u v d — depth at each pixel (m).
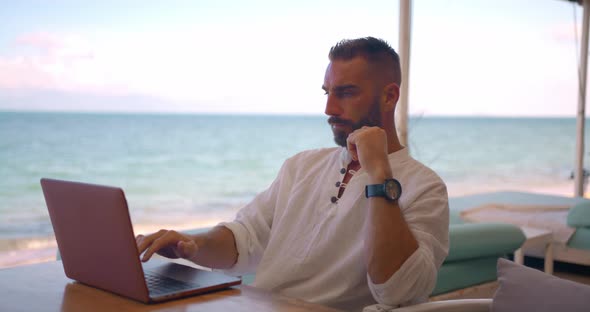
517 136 22.19
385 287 1.16
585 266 4.17
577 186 5.79
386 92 1.39
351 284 1.37
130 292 1.10
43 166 14.68
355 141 1.26
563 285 1.13
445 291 2.69
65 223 1.18
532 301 1.14
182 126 17.58
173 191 15.41
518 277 1.20
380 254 1.16
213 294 1.16
